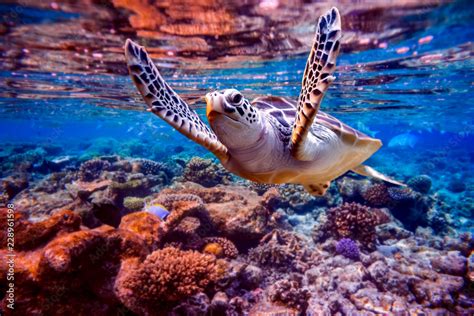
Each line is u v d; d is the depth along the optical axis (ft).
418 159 20.02
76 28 4.50
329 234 4.93
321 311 2.76
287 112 2.73
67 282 2.44
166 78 7.68
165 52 5.63
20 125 31.99
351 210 4.82
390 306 2.85
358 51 5.53
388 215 5.91
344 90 8.94
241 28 4.50
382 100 10.79
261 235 4.37
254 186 6.75
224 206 4.63
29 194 7.00
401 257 4.19
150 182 6.93
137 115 17.42
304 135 1.92
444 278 3.31
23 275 2.41
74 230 3.00
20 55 5.88
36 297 2.41
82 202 4.96
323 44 1.97
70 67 6.75
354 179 6.85
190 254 3.04
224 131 1.88
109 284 2.64
